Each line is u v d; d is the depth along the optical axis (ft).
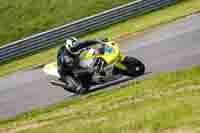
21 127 148.87
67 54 157.79
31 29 303.68
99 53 155.02
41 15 314.76
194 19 232.12
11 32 304.91
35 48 267.59
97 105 140.87
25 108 170.40
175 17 247.09
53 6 320.50
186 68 154.20
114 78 155.53
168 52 182.70
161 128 89.97
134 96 135.23
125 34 244.63
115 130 98.48
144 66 156.66
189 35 202.08
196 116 92.07
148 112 108.17
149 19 264.52
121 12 276.82
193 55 169.37
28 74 218.18
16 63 257.34
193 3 274.98
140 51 197.88
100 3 311.06
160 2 282.56
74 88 162.71
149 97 128.77
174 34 211.61
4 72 242.37
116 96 142.82
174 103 111.45
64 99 165.89
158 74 153.99
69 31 271.28
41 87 189.47
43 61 237.86
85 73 157.79
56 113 150.51
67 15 308.19
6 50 264.72
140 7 279.28
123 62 154.61
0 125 159.43
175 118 94.53
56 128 127.85
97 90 159.43
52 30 268.00
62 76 164.55
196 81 130.62
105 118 120.67
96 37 258.98
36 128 140.77
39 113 158.51
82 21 272.10
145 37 224.53
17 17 317.83
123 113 119.03
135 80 153.48
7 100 186.39
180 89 127.34
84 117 132.16
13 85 206.59
